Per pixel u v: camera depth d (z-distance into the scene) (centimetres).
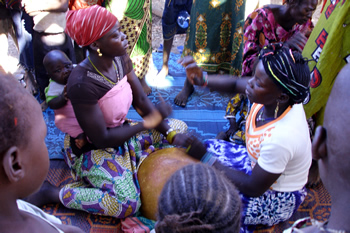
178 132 253
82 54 336
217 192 93
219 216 90
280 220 207
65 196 217
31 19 279
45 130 84
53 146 286
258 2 298
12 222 80
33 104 79
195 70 218
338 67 210
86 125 201
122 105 214
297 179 189
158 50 435
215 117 327
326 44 205
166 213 94
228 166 201
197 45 332
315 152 80
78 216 225
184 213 88
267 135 172
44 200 224
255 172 177
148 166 223
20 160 76
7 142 72
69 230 116
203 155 190
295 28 238
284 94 161
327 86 217
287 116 171
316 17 451
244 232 202
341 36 199
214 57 339
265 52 160
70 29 185
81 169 224
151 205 212
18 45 324
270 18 229
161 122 234
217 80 223
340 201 77
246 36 245
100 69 198
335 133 73
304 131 174
